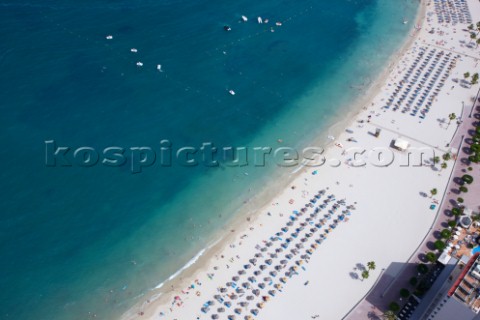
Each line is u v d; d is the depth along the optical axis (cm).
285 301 11519
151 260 12425
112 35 19538
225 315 11188
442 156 15600
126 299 11525
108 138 15388
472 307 9281
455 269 11081
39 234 12612
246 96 17812
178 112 16712
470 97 18188
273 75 19025
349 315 11262
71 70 17600
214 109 17062
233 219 13538
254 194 14288
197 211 13738
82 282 11769
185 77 18175
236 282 11894
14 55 17788
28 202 13288
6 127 15138
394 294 11725
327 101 18000
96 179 14150
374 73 19612
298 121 17025
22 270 11806
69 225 12950
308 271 12181
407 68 19825
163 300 11512
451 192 14438
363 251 12712
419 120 17050
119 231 13012
